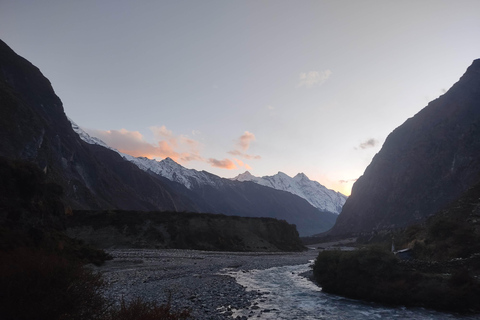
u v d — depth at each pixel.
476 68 190.25
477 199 47.84
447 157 157.50
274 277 33.53
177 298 19.41
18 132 89.94
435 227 37.75
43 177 31.86
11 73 130.75
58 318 8.21
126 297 18.45
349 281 24.27
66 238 33.72
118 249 54.81
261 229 85.62
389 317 18.62
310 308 20.05
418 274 23.58
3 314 7.71
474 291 20.73
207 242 67.44
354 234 178.88
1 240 20.69
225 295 21.73
